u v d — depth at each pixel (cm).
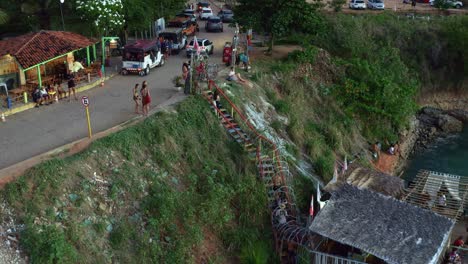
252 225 2989
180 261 2612
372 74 4822
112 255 2478
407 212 2833
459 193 3638
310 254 2792
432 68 6156
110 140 2911
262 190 3103
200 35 5872
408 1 7700
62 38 3947
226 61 4516
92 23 4425
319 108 4484
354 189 2978
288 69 4559
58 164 2623
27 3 4847
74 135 3050
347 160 4072
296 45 5319
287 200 3155
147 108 3300
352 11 6931
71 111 3447
